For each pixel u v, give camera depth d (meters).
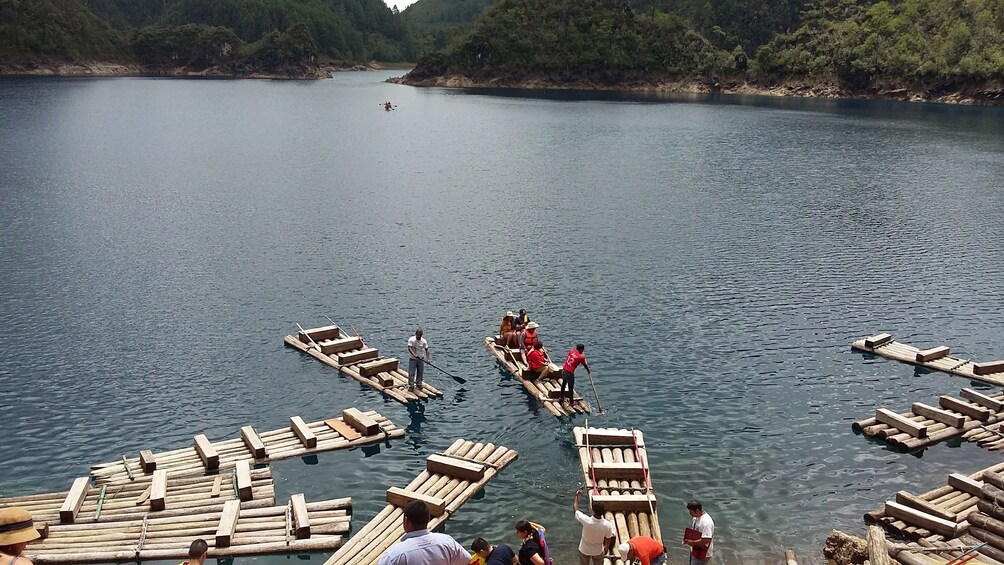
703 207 61.84
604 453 22.84
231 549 18.20
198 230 51.31
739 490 21.45
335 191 66.94
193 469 21.73
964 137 115.56
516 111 164.00
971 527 18.33
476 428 25.20
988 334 34.22
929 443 24.11
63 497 20.33
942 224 56.03
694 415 26.08
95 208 57.22
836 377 29.44
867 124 136.38
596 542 16.62
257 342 32.38
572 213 59.06
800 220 57.16
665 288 40.16
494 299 38.22
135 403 26.64
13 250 45.34
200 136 106.38
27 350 30.91
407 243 48.97
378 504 20.69
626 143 107.31
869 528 18.27
